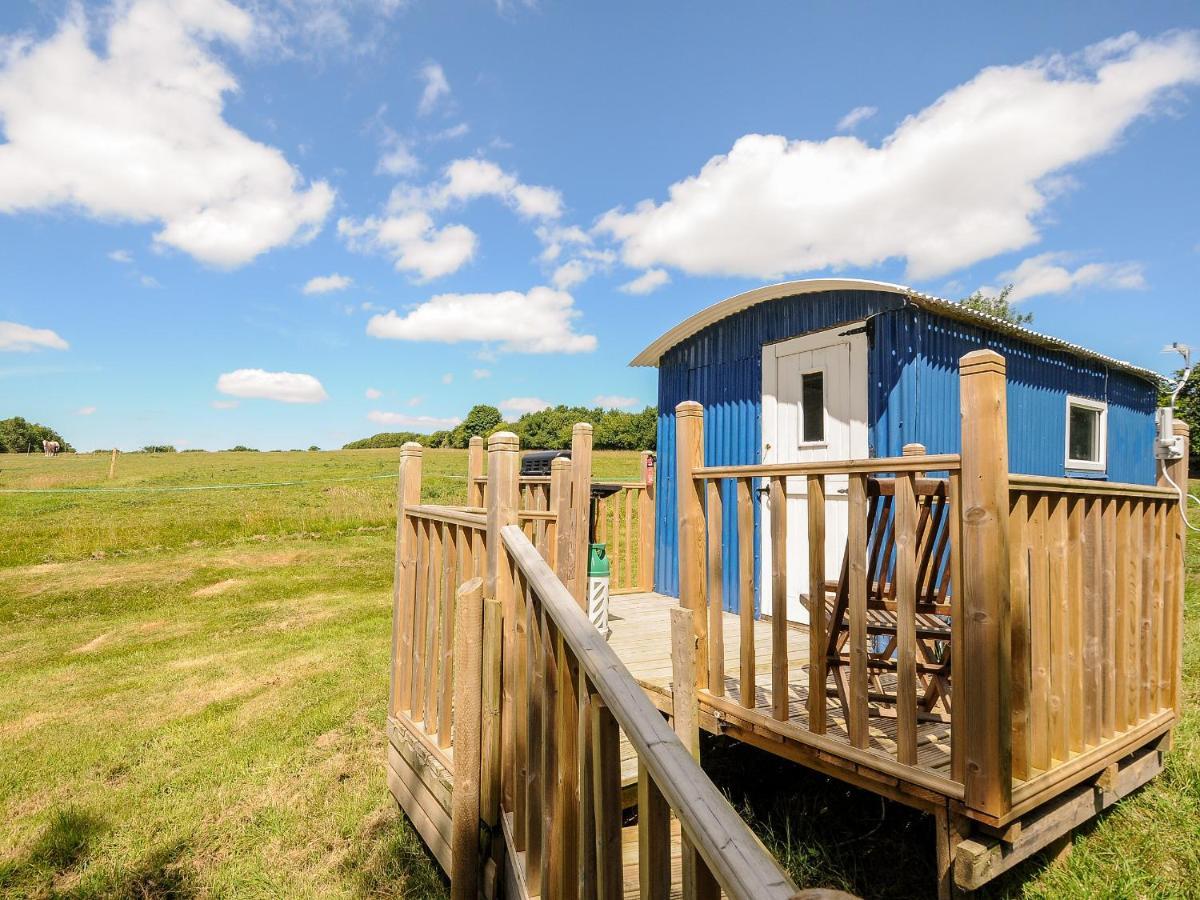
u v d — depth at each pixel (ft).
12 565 37.24
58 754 14.08
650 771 3.00
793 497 16.57
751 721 8.82
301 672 19.38
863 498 7.31
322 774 13.12
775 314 17.63
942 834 6.61
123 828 11.27
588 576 14.55
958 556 6.45
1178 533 10.41
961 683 6.36
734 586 18.17
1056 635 7.43
